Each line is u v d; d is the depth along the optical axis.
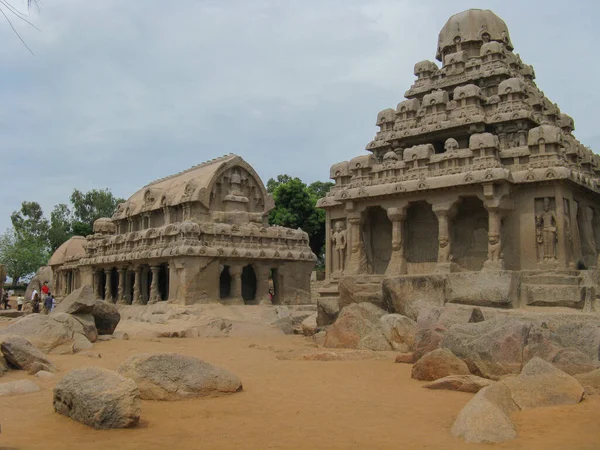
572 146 24.16
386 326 19.67
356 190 25.50
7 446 8.46
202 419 10.38
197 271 36.66
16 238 82.62
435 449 8.20
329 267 27.78
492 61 27.22
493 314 18.64
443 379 12.88
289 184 59.75
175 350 21.97
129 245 43.62
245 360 18.59
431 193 23.42
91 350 21.50
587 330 14.42
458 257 23.77
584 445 8.12
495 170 21.39
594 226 25.36
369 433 9.21
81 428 9.72
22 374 15.97
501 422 8.82
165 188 44.78
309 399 12.01
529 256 21.86
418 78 30.42
